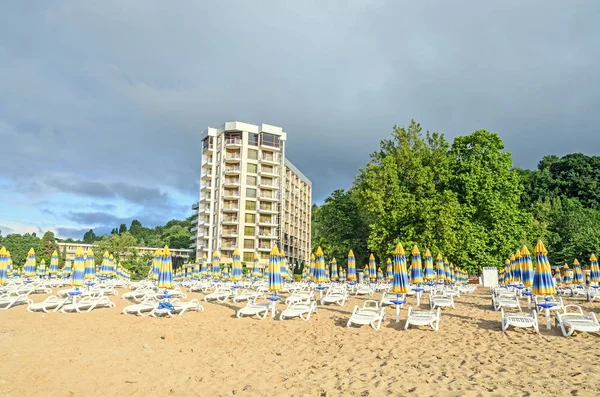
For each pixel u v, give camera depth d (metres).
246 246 78.00
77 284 16.84
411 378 7.15
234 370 8.02
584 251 42.66
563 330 10.96
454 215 30.12
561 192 68.12
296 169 95.56
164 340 11.09
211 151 82.12
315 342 10.77
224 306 18.91
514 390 6.35
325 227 46.41
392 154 35.81
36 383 6.77
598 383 6.59
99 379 7.17
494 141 34.34
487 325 12.86
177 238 125.31
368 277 29.91
